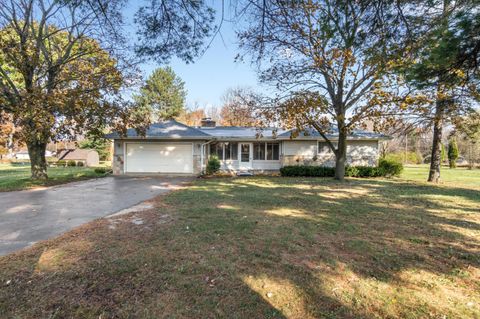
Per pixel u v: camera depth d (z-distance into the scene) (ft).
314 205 22.58
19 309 7.77
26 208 21.68
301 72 38.55
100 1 12.06
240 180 42.47
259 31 13.09
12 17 35.09
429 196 27.55
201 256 11.44
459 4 12.82
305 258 11.42
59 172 58.03
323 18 11.76
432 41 13.51
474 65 14.58
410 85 17.25
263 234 14.48
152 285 9.09
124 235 14.17
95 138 39.55
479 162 76.02
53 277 9.55
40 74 38.24
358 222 17.22
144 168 51.26
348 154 52.75
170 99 112.27
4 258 11.21
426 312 7.80
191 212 19.51
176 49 13.02
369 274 10.05
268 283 9.32
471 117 29.48
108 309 7.81
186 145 51.26
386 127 37.65
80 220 17.76
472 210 21.02
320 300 8.36
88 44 38.22
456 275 10.05
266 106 41.04
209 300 8.30
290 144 53.06
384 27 11.74
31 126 32.24
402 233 14.98
